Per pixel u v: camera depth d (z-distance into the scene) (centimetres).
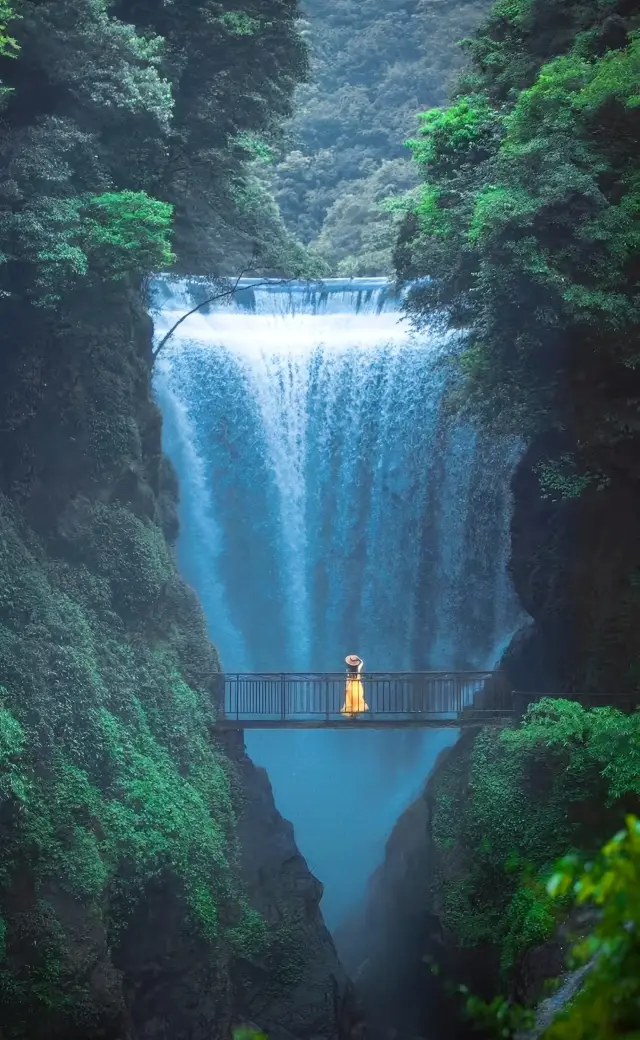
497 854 3044
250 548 4828
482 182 3484
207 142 3853
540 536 3625
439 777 3719
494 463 4672
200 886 3059
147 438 3672
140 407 3644
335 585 4884
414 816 4131
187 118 3759
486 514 4700
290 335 5141
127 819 2922
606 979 477
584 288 3033
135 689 3238
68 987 2584
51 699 2892
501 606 4706
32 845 2625
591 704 3253
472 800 3244
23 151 3105
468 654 4772
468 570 4747
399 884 4006
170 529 3825
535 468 3459
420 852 3906
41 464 3294
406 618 4838
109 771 2956
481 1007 654
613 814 2886
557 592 3534
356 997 3538
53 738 2836
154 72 3312
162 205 3262
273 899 3459
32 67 3238
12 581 2994
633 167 3147
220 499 4803
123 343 3528
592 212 3081
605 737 2823
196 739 3353
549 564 3559
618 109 3136
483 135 3575
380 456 4844
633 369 3184
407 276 3806
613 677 3306
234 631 4828
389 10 8888
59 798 2756
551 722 3042
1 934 2503
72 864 2691
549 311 3070
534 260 3022
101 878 2722
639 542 3319
